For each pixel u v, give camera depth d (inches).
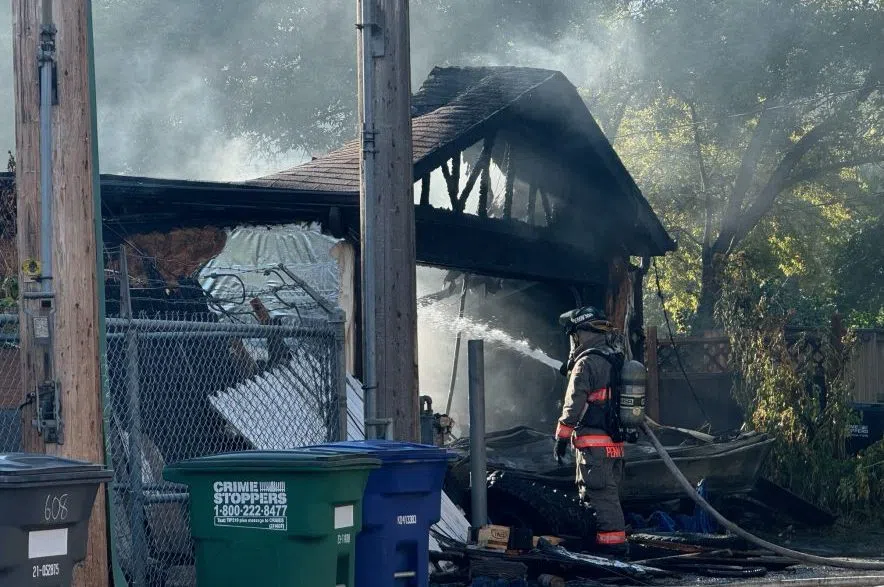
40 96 486.6
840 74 2364.7
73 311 483.5
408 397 710.5
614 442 803.4
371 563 509.4
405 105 722.8
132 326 599.5
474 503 800.3
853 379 1266.0
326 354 724.0
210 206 932.0
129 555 600.4
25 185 487.5
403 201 717.3
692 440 1112.2
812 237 2787.9
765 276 2755.9
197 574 493.7
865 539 1048.8
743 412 1357.0
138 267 937.5
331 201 909.8
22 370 487.5
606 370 802.8
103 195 925.2
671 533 856.3
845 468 1194.6
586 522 802.2
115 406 660.7
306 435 718.5
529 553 735.7
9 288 764.0
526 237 1215.6
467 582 689.0
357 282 935.7
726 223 2443.4
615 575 721.6
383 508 510.6
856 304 2640.3
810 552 955.3
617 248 1393.9
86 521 387.9
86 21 498.6
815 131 2388.0
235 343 744.3
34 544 372.5
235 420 711.1
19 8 490.0
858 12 2287.2
